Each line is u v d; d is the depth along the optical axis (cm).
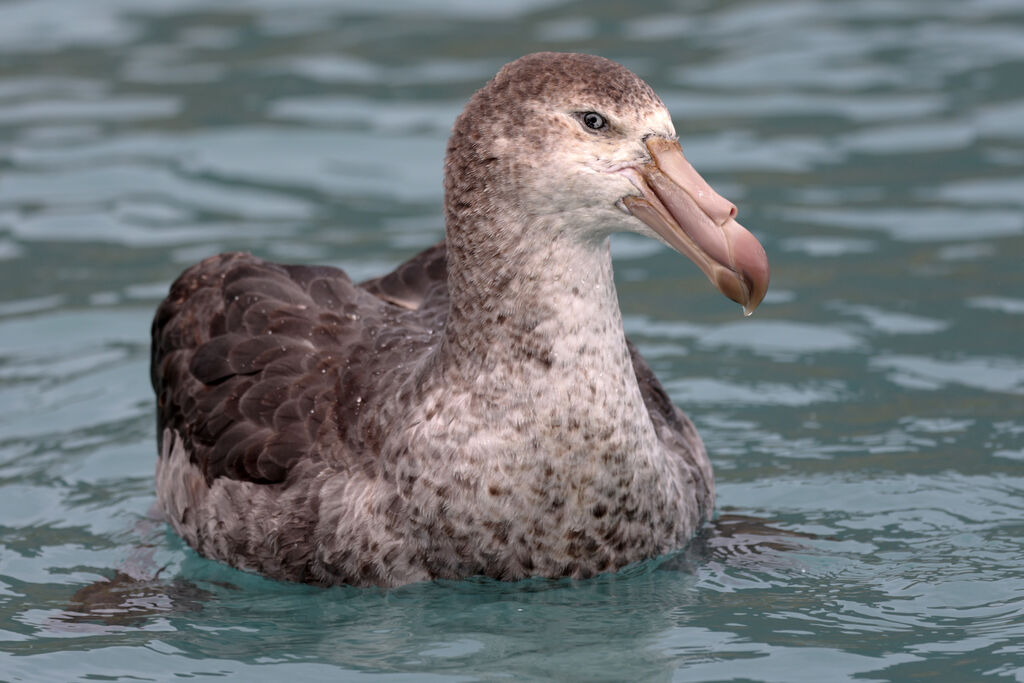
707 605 988
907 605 981
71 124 1955
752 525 1105
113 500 1193
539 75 928
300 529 1018
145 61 2191
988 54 2072
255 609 1006
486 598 993
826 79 2023
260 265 1179
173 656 945
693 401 1326
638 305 1523
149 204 1734
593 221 930
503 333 944
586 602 993
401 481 978
